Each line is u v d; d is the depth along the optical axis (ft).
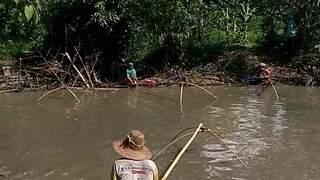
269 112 48.44
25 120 44.06
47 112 47.67
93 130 40.60
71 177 29.81
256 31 91.20
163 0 68.18
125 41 71.97
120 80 68.44
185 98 56.29
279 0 74.23
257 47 79.77
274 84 66.18
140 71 71.51
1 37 80.48
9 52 76.28
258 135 39.55
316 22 74.59
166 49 72.18
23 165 31.83
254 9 82.48
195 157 33.71
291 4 74.49
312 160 33.32
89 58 66.54
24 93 58.54
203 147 36.09
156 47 74.38
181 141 37.58
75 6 70.23
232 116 46.60
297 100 55.06
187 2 70.28
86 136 38.68
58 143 36.73
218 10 84.84
